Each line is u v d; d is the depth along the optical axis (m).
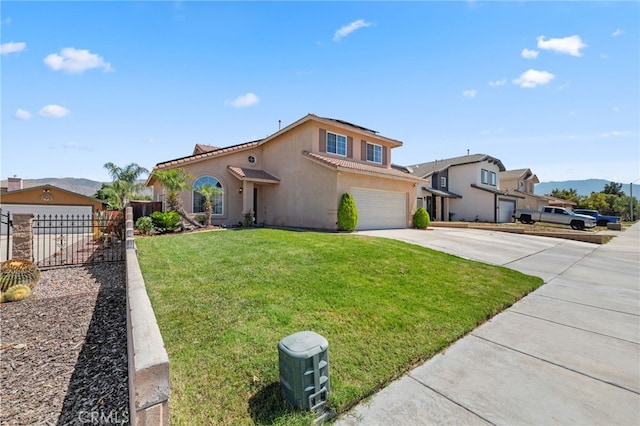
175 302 4.45
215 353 3.15
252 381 2.74
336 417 2.48
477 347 3.76
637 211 47.59
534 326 4.46
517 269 8.16
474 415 2.53
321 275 5.93
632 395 2.83
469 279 6.51
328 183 14.11
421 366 3.29
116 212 13.62
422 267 7.11
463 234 14.88
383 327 3.96
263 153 18.73
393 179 16.77
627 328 4.43
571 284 6.90
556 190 49.41
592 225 22.20
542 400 2.73
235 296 4.71
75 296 6.14
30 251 8.96
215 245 8.75
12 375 3.32
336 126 15.78
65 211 22.98
